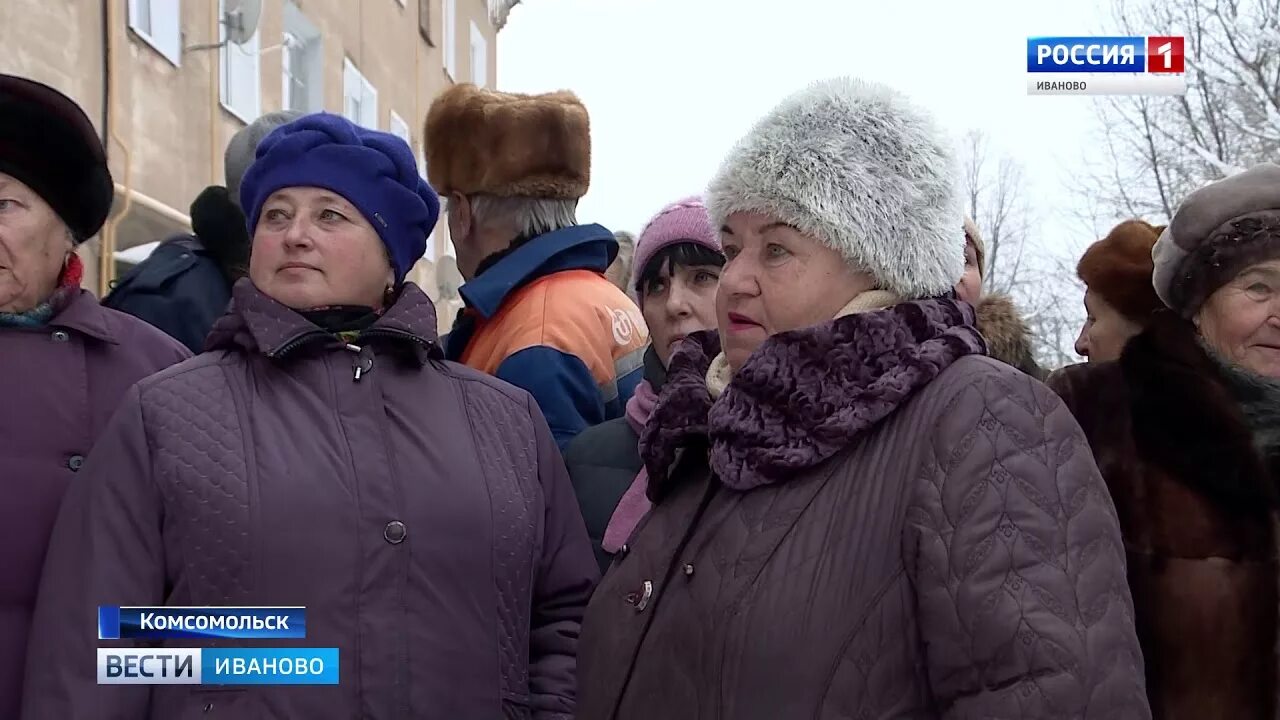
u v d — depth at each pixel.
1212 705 1.95
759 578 1.42
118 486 1.74
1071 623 1.24
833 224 1.49
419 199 2.06
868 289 1.55
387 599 1.75
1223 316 2.16
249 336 1.89
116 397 2.01
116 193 5.21
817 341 1.46
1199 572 1.99
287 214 1.98
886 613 1.34
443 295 9.30
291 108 8.30
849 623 1.35
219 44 6.41
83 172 2.05
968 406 1.36
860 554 1.37
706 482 1.63
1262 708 1.93
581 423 2.50
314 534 1.73
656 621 1.56
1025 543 1.27
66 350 2.00
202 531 1.71
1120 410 2.16
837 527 1.40
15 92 2.00
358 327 1.97
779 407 1.48
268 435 1.79
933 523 1.31
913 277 1.52
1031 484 1.30
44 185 1.99
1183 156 10.72
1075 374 2.30
